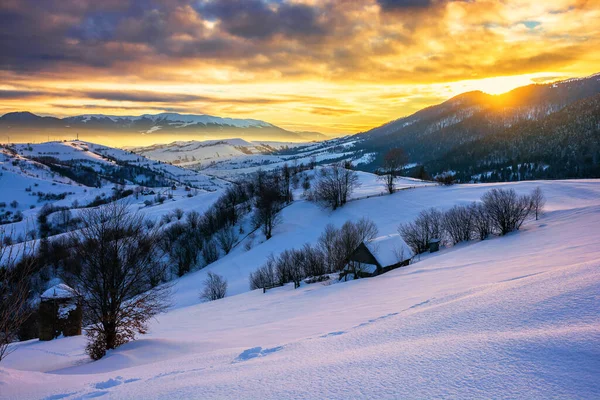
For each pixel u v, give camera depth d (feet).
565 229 136.77
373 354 22.48
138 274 70.95
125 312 68.80
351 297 94.79
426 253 181.88
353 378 18.81
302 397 17.42
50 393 28.02
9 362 68.80
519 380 15.58
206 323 98.43
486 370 16.97
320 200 296.30
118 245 68.54
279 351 30.78
